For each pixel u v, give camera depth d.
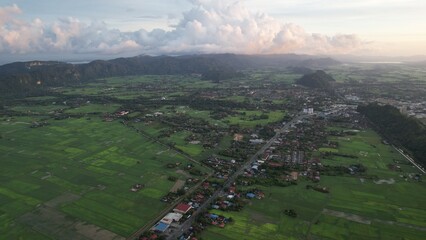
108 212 160.12
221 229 143.12
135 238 138.88
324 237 138.50
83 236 140.75
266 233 140.50
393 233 141.75
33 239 138.75
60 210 162.12
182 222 149.75
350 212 158.38
